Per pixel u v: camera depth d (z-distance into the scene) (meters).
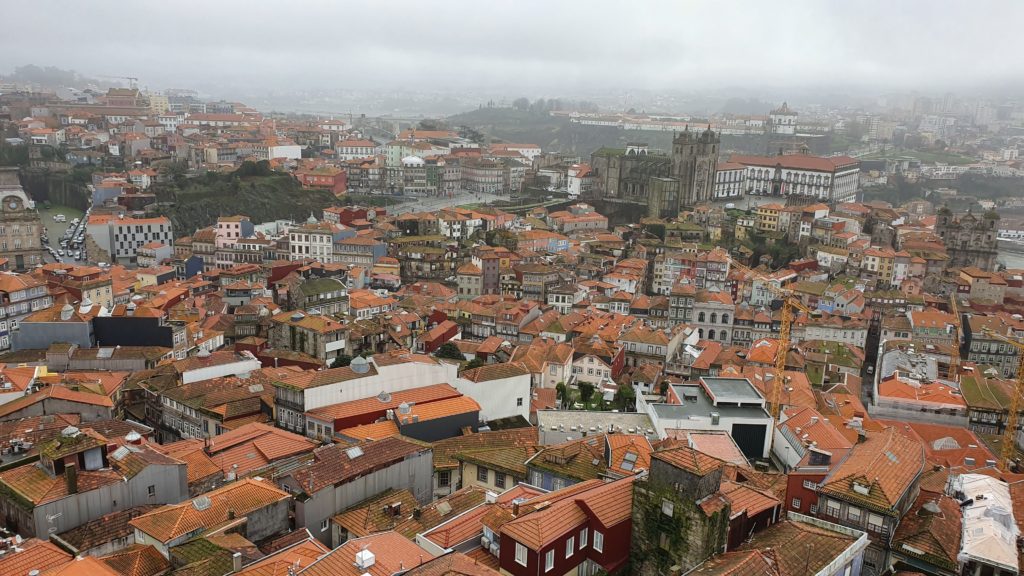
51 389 137.75
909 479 89.44
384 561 72.38
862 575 84.81
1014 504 94.12
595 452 105.75
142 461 94.62
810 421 126.38
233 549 78.31
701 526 73.38
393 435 114.81
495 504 85.44
